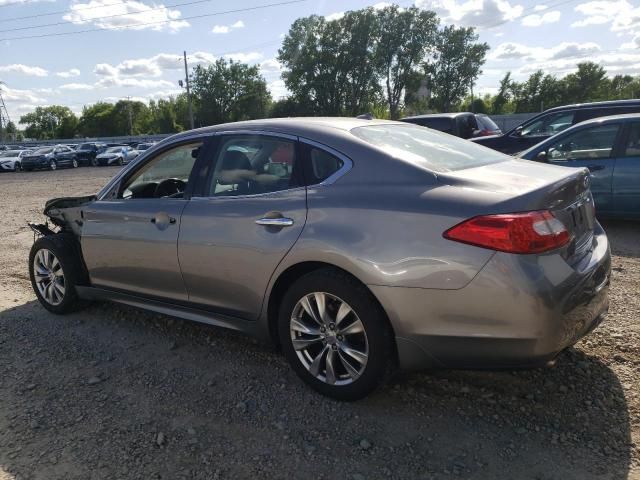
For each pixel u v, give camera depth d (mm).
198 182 3576
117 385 3336
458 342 2605
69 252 4422
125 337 4070
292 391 3186
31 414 3031
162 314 3852
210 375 3422
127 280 3979
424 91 72750
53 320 4488
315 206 2959
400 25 69938
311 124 3271
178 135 3869
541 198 2551
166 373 3471
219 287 3389
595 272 2807
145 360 3670
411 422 2828
